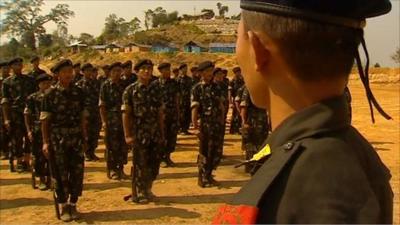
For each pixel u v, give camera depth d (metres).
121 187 7.52
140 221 5.81
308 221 0.67
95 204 6.53
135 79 8.77
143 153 6.45
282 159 0.74
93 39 83.19
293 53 0.76
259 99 0.85
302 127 0.76
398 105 21.20
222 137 7.46
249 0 0.79
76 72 11.73
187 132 13.45
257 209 0.71
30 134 7.37
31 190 7.45
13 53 71.81
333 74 0.77
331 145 0.73
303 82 0.78
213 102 7.28
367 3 0.76
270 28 0.77
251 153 7.84
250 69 0.84
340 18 0.74
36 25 74.00
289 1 0.74
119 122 8.07
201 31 77.12
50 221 5.85
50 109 5.65
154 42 75.56
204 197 6.89
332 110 0.77
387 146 11.21
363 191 0.69
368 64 0.84
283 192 0.70
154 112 6.46
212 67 7.22
